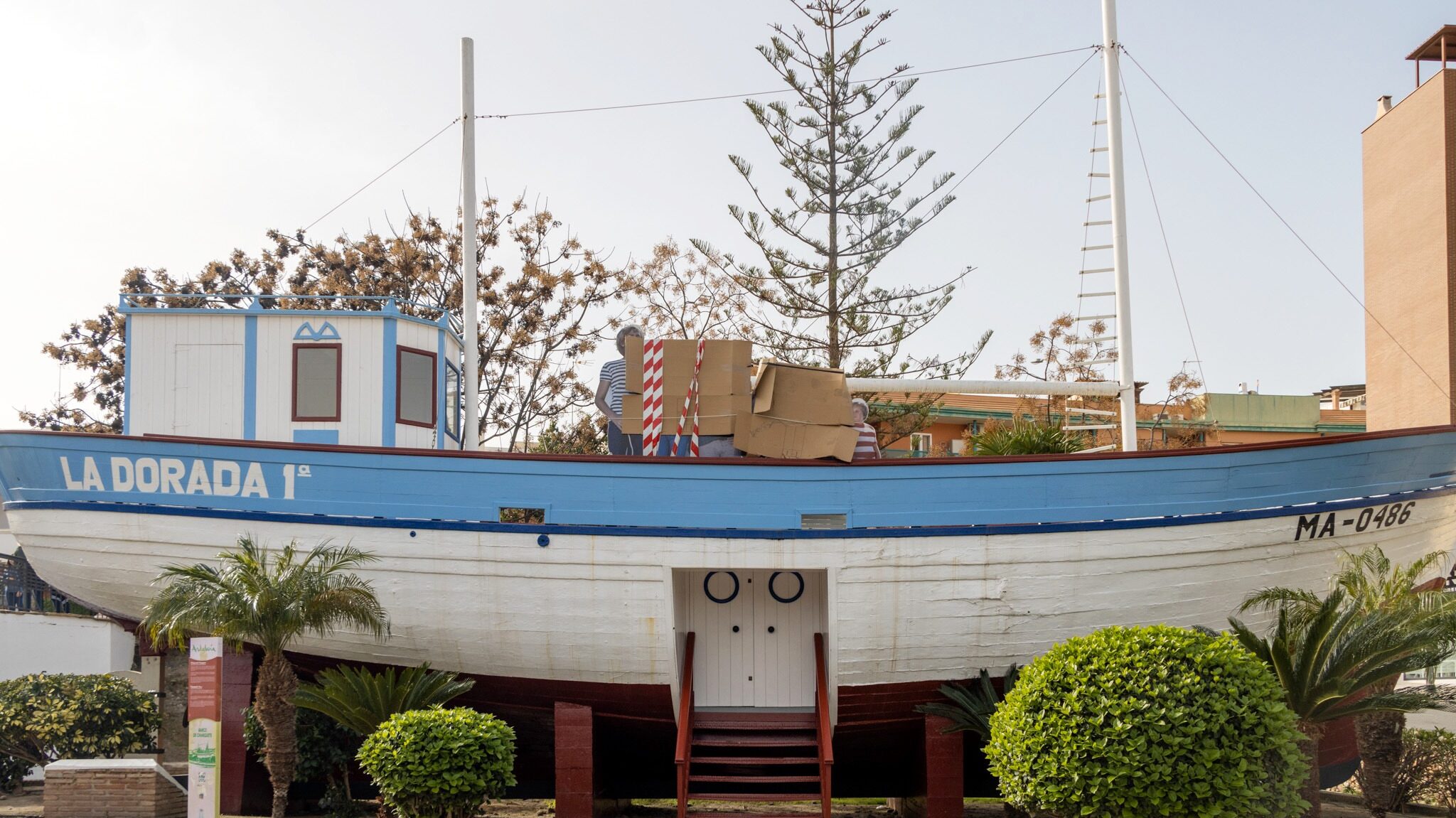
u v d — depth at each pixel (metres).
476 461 12.33
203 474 12.48
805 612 13.31
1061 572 12.27
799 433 12.60
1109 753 9.20
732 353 12.74
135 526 12.50
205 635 13.32
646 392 12.76
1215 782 9.08
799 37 24.47
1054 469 12.28
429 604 12.42
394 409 13.84
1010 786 9.89
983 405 35.38
